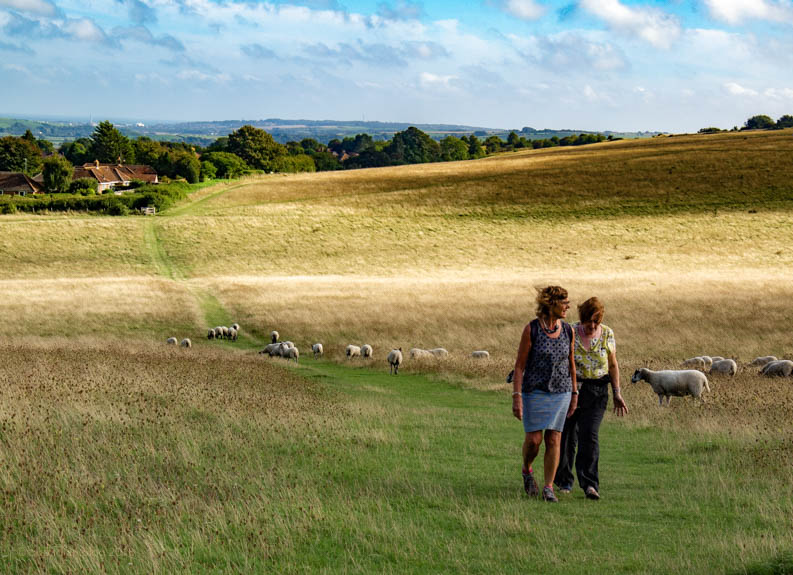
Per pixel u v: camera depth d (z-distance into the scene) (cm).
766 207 7825
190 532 678
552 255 6500
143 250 6700
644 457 1123
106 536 673
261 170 16888
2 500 763
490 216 8231
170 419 1263
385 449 1133
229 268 6172
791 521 719
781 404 1625
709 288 4497
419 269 6103
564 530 695
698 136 16912
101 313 4197
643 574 570
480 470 995
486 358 2952
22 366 1934
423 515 752
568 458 866
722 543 640
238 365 2442
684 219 7550
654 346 3219
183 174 13500
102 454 981
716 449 1153
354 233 7488
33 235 7038
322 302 4416
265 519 723
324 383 2281
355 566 596
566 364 788
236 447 1082
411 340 3528
